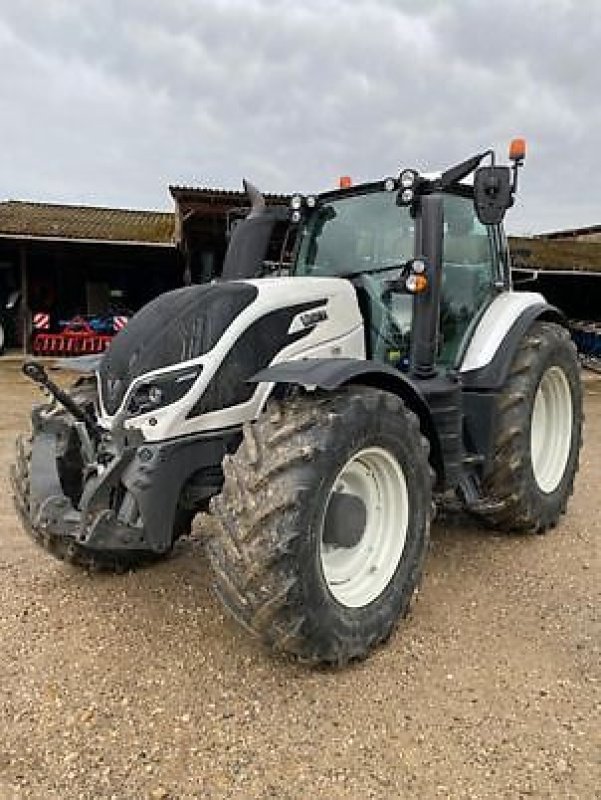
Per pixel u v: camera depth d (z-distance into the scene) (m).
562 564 4.04
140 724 2.56
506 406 4.07
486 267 4.37
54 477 3.17
